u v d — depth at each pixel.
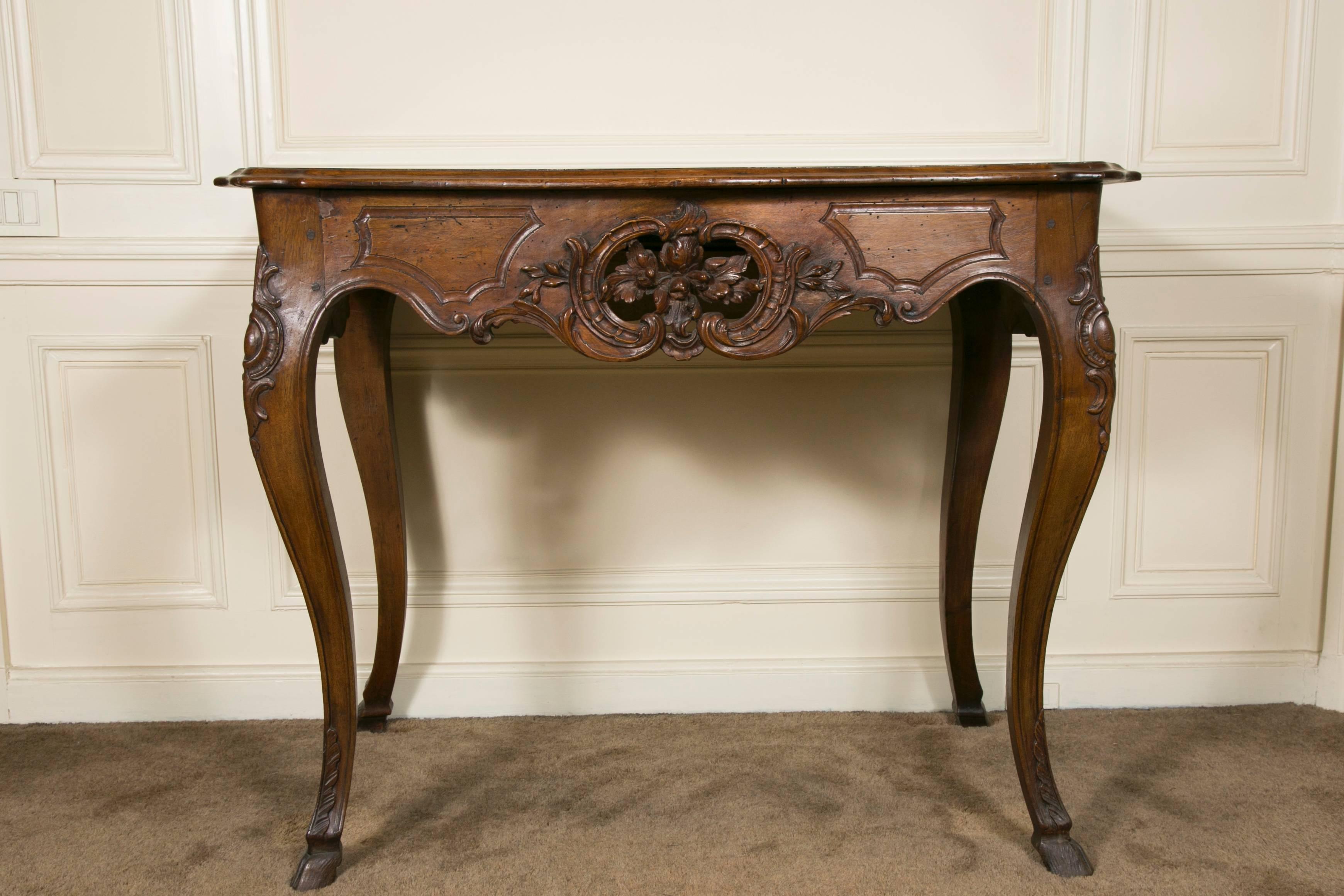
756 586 1.77
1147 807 1.38
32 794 1.45
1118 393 1.74
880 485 1.77
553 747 1.61
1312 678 1.78
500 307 1.11
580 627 1.77
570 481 1.75
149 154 1.65
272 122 1.65
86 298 1.67
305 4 1.64
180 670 1.75
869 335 1.72
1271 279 1.72
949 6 1.66
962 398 1.54
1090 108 1.68
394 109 1.66
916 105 1.68
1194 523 1.77
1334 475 1.74
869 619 1.79
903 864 1.24
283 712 1.75
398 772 1.51
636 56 1.66
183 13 1.62
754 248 1.11
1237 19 1.67
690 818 1.36
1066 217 1.11
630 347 1.12
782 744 1.61
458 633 1.76
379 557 1.61
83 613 1.73
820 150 1.68
